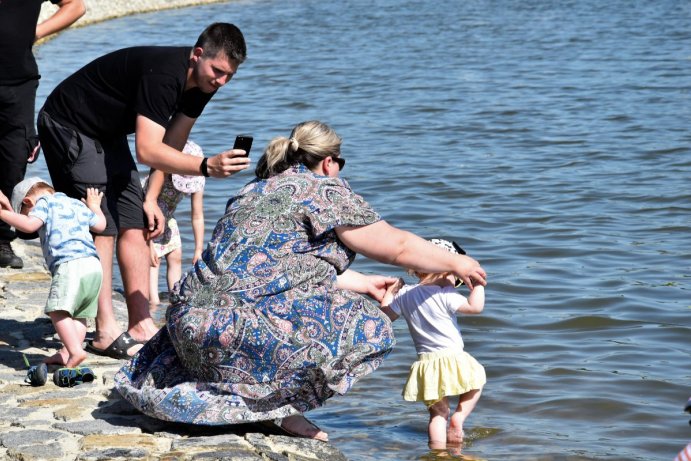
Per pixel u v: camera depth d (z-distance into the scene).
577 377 13.83
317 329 10.27
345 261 10.64
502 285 17.94
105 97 12.10
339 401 13.21
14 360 12.53
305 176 10.66
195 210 16.55
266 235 10.42
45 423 10.49
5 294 15.48
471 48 60.88
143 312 13.05
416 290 12.12
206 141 32.47
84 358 11.78
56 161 12.47
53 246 11.74
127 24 75.81
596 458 11.48
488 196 24.89
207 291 10.38
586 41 63.50
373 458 11.37
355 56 57.03
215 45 11.54
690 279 18.20
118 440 10.02
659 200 24.14
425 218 22.88
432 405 12.17
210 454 9.72
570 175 27.12
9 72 15.09
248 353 10.22
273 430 10.72
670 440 11.99
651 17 78.88
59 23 15.55
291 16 84.62
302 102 40.84
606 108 38.44
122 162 12.66
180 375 10.62
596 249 20.19
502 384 13.62
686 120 35.50
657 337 15.38
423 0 101.44
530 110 38.31
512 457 11.48
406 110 38.66
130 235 12.89
